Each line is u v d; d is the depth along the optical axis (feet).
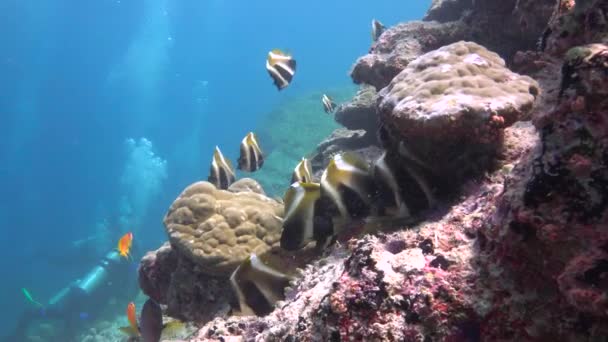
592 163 1.84
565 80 1.99
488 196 2.70
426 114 2.92
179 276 4.58
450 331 2.12
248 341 3.18
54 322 15.44
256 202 4.73
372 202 3.26
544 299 1.99
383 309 2.23
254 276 3.38
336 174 3.23
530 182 2.00
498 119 2.83
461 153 3.06
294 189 3.37
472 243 2.39
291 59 5.98
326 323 2.33
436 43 5.64
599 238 1.76
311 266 3.41
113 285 16.46
